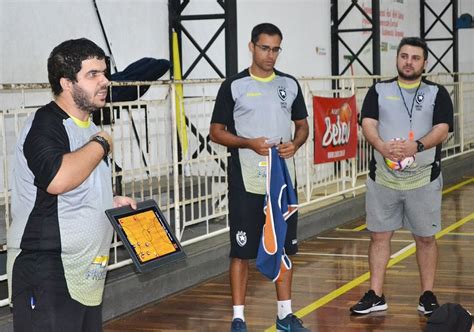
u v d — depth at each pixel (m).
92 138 3.18
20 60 7.50
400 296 6.43
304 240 8.93
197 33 9.69
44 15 7.76
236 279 5.42
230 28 8.95
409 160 5.49
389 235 5.97
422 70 5.64
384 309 6.04
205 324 5.89
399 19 15.47
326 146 9.20
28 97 7.59
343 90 9.90
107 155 3.26
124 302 6.19
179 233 7.14
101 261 3.35
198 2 9.67
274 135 5.28
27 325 3.22
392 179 5.68
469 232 9.12
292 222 5.35
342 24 13.27
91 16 8.35
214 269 7.36
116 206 3.45
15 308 3.26
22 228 3.22
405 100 5.62
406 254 8.00
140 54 9.05
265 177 5.29
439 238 8.78
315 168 9.45
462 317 2.52
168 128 8.85
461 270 7.25
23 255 3.23
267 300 6.48
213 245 7.44
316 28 12.53
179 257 3.48
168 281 6.70
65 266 3.23
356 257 8.02
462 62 17.31
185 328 5.79
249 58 10.67
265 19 11.03
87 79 3.20
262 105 5.27
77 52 3.19
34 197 3.20
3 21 7.32
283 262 5.36
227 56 8.98
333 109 9.32
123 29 8.77
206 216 7.50
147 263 3.33
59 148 3.16
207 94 9.67
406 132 5.62
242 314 5.45
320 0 12.66
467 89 14.76
